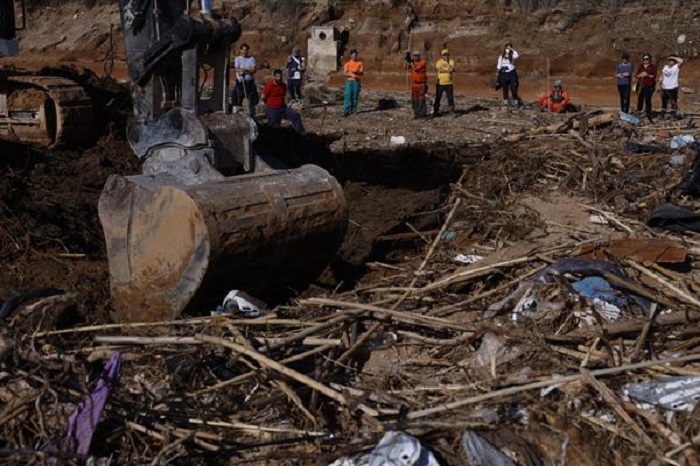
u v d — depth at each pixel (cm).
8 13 1072
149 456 511
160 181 719
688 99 2345
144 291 702
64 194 1020
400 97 2428
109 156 1174
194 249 667
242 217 679
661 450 487
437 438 509
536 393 539
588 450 491
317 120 2005
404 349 638
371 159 1355
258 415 550
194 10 2044
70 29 3603
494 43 2862
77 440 499
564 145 1370
